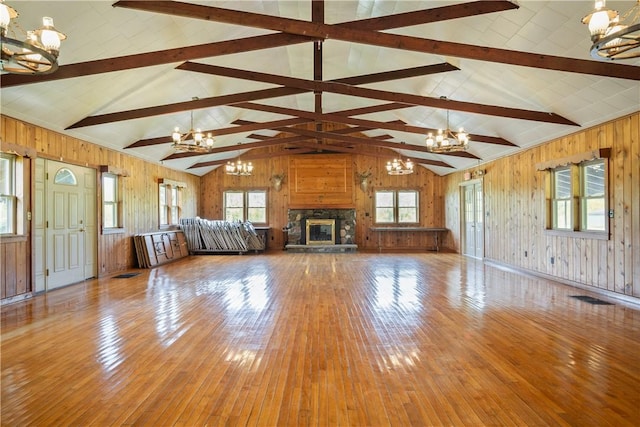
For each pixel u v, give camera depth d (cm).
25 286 536
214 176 1303
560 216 670
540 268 712
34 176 554
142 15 448
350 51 693
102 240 732
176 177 1112
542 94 563
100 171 725
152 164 960
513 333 375
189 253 1100
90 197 704
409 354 321
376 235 1280
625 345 340
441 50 428
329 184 1268
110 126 695
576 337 362
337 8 575
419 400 243
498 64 547
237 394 252
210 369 291
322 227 1266
